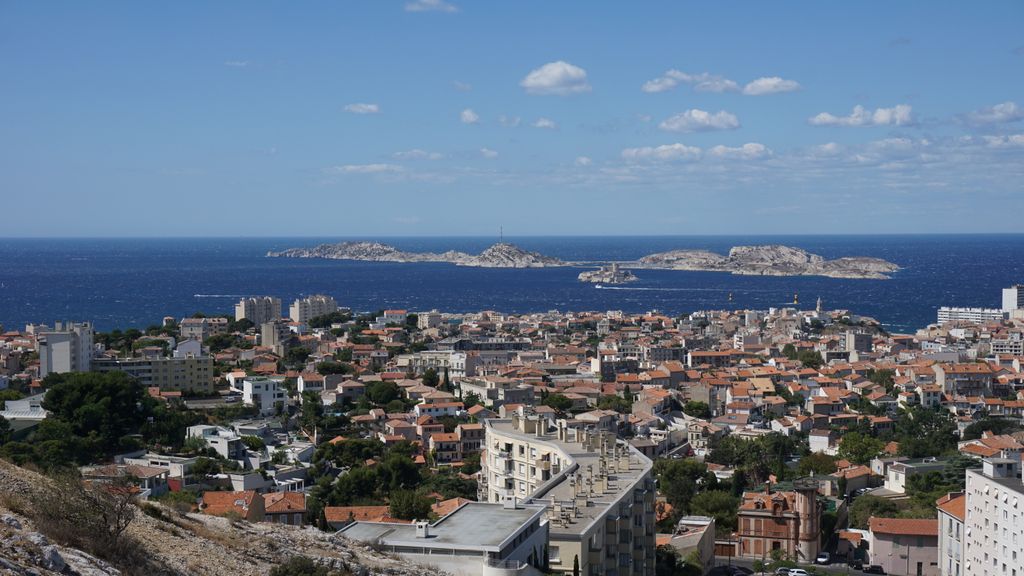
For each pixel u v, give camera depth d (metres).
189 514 97.19
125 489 95.81
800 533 188.12
